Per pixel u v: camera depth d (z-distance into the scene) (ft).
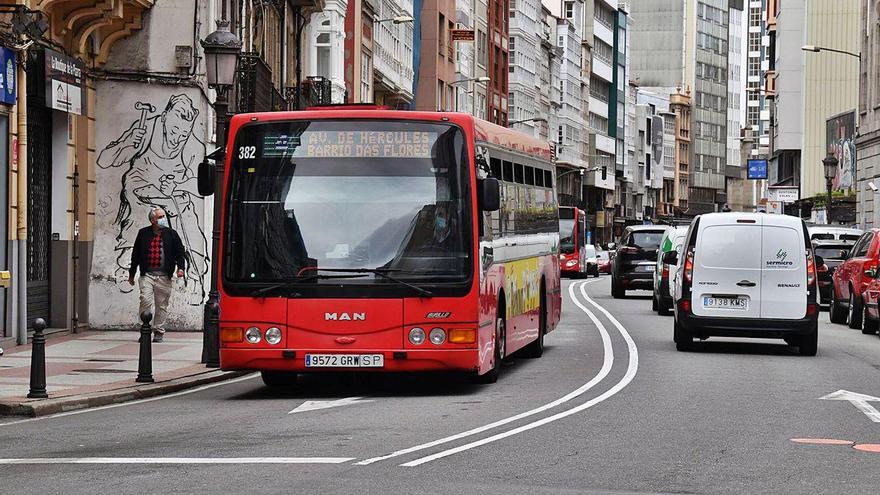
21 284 122.83
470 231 87.40
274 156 88.07
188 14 149.89
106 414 80.94
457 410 79.20
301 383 100.07
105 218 149.28
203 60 152.05
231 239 87.66
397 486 51.57
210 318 108.47
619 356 120.26
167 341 134.82
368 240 86.94
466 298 86.74
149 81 149.89
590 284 333.42
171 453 61.46
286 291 86.74
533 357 118.83
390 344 86.33
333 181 87.66
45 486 52.39
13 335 122.52
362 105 89.56
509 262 102.63
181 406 85.10
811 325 121.19
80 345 127.65
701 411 78.13
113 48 149.89
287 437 67.00
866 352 127.85
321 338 86.48
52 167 139.44
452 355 86.58
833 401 84.12
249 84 181.06
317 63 286.46
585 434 67.72
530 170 116.06
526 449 62.23
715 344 137.49
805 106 514.68
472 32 479.82
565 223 376.68
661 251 196.03
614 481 53.21
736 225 122.52
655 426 71.10
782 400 84.43
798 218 122.52
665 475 54.85
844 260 183.21
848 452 62.34
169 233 132.46
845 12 512.63
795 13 536.01
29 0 121.39
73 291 143.43
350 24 323.57
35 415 80.43
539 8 635.66
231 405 85.10
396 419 74.74
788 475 55.36
